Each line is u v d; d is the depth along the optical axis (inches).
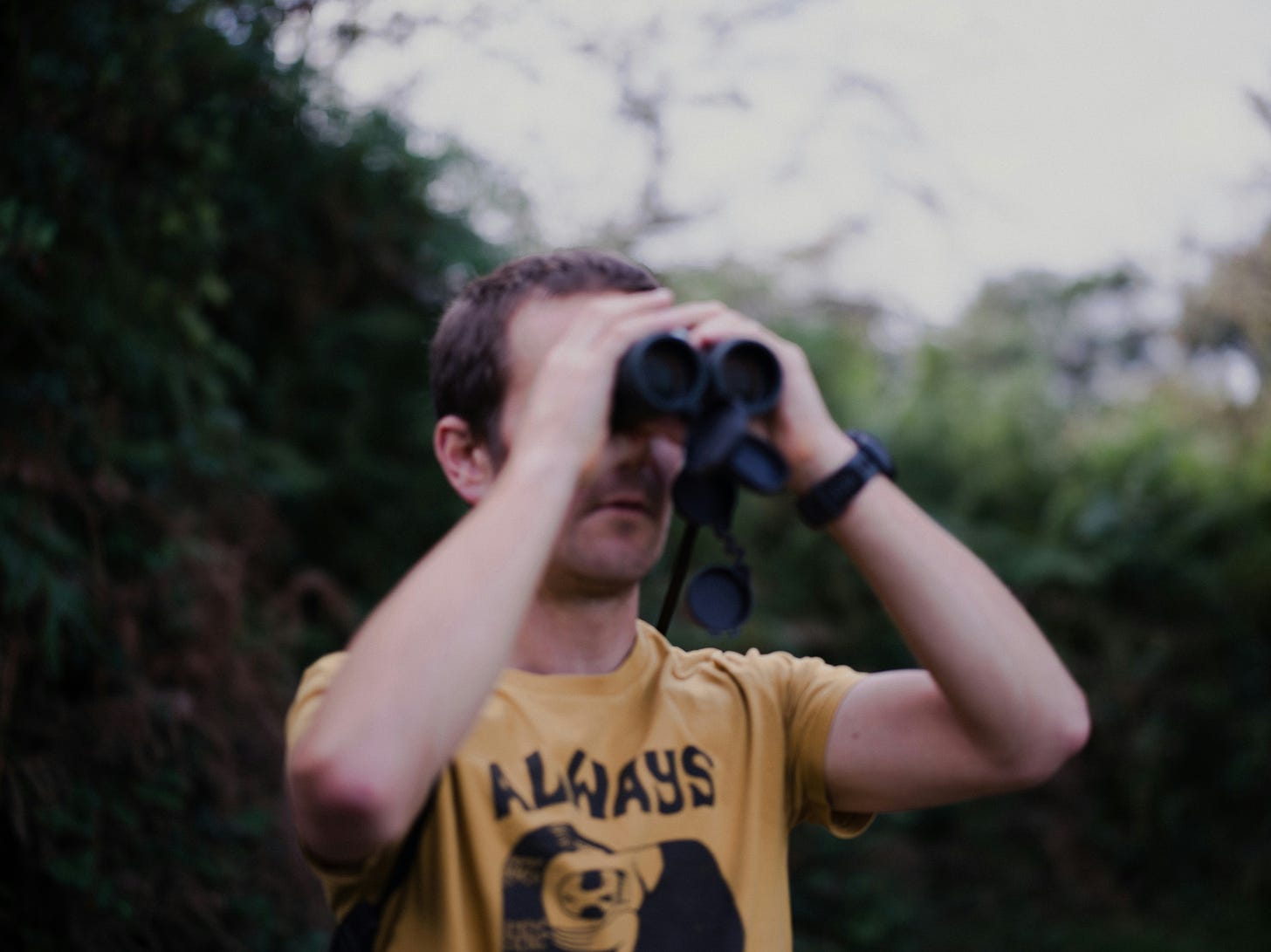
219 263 171.5
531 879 40.3
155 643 120.1
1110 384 454.3
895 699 46.8
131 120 117.6
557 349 41.2
